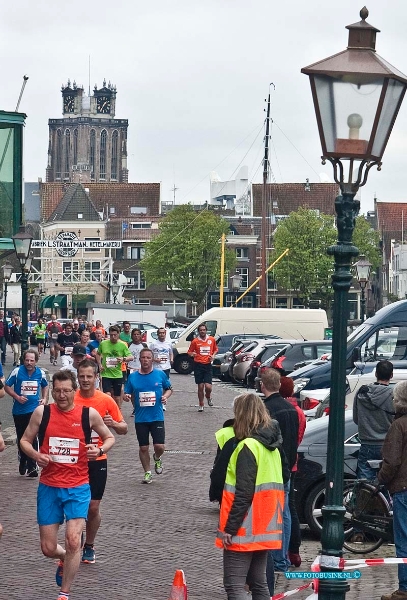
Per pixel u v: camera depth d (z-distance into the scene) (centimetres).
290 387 1602
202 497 2141
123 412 4044
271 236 15188
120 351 3544
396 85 1059
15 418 2359
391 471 1343
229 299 14700
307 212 12838
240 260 14850
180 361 6819
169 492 2194
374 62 1051
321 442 1769
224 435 1134
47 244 9888
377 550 1689
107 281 10444
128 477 2400
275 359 4628
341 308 1071
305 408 2650
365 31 1063
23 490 2178
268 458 1115
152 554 1609
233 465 1108
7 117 4269
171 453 2838
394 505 1352
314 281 12638
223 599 1348
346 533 1650
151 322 8919
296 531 1528
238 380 5706
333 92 1046
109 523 1847
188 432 3375
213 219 12594
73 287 13925
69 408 1277
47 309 14500
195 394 5031
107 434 1288
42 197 17462
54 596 1338
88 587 1392
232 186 19500
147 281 12756
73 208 15625
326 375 3375
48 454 1269
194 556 1603
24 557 1561
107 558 1577
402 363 3200
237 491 1098
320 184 16900
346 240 1075
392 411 1666
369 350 3231
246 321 6912
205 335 4134
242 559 1109
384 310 3275
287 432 1482
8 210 4294
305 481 1752
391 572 1547
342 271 1073
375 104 1047
